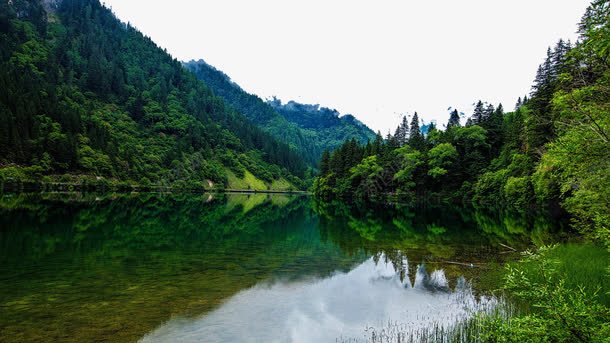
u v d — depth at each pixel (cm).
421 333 1120
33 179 7894
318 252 2361
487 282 1669
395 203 7994
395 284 1659
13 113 8862
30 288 1413
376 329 1159
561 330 592
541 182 3353
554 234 2900
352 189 9444
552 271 678
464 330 1056
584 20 642
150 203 6381
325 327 1169
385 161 8894
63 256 1955
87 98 15212
